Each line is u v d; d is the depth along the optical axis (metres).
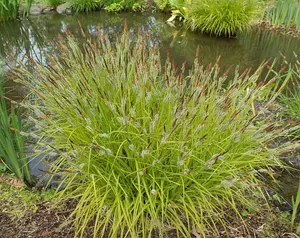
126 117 1.96
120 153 2.23
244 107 2.41
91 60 2.76
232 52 6.24
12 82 4.27
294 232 2.25
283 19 7.38
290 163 2.95
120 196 2.10
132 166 2.23
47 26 7.46
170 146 2.17
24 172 2.61
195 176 2.22
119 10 8.80
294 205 2.25
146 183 2.18
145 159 2.16
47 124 2.90
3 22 7.50
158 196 2.20
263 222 2.32
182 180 2.04
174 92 2.50
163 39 6.76
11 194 2.48
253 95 2.49
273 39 6.96
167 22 7.99
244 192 2.49
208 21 6.84
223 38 6.97
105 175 2.24
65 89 2.37
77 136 2.38
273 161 2.76
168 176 2.21
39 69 2.81
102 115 2.34
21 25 7.47
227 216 2.34
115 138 2.31
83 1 8.41
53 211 2.35
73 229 2.21
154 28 7.48
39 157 2.89
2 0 7.29
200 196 2.24
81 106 2.41
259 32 7.30
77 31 7.12
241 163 2.34
